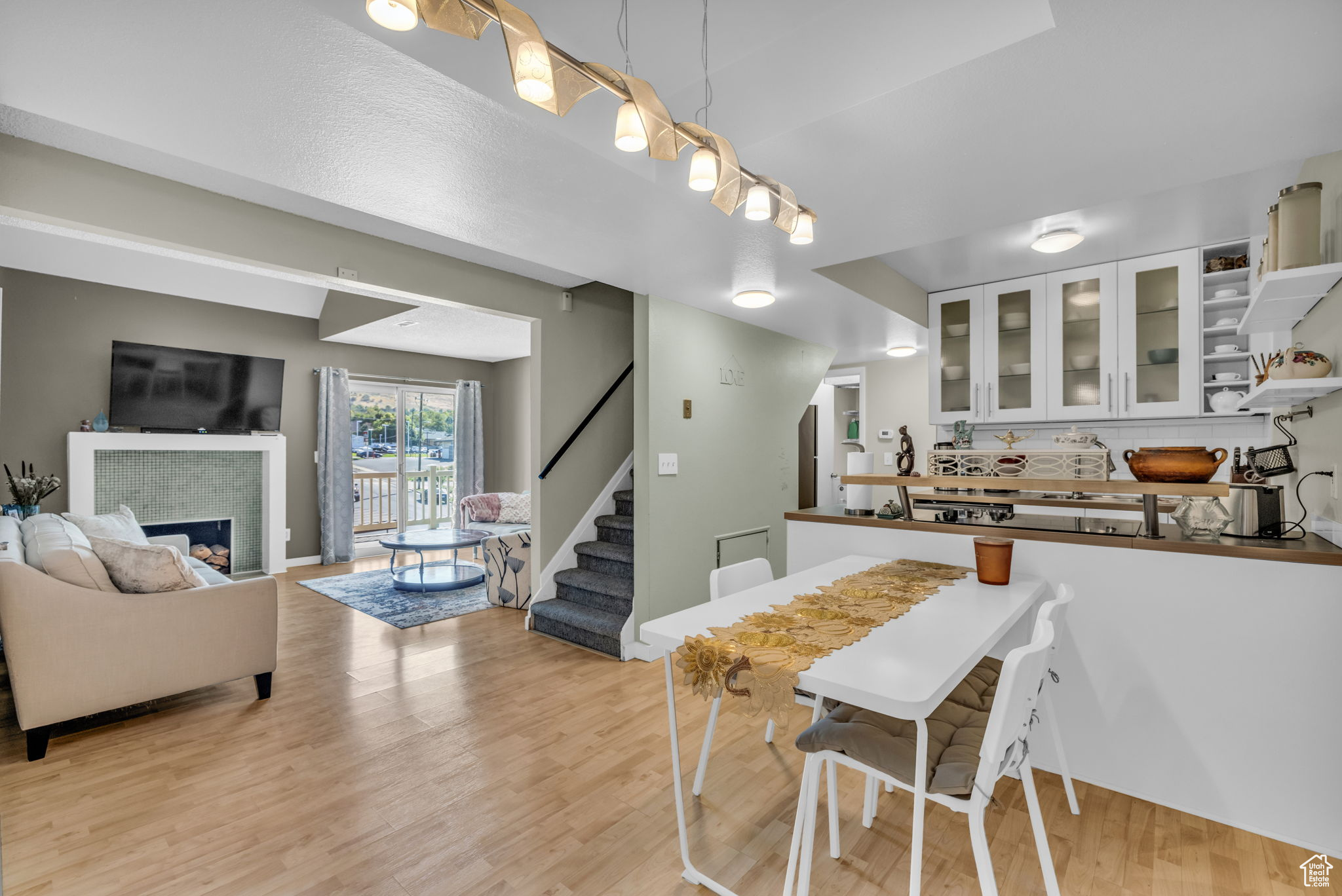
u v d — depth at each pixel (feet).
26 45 4.15
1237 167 6.08
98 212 7.52
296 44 4.17
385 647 12.03
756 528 14.28
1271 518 6.65
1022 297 12.19
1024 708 4.40
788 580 7.13
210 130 5.34
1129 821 6.31
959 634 5.13
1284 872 5.53
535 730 8.50
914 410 17.71
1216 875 5.49
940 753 4.72
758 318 13.12
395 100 4.86
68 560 7.99
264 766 7.52
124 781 7.18
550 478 13.58
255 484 18.65
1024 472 8.23
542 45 3.22
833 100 5.07
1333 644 5.74
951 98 4.84
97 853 5.87
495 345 21.45
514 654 11.64
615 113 5.86
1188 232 9.59
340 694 9.76
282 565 18.88
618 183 6.35
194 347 17.51
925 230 7.66
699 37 5.43
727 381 13.33
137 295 16.47
